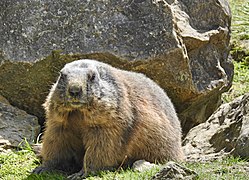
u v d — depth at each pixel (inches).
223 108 512.4
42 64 506.3
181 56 511.8
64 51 504.7
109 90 412.2
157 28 510.0
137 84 448.8
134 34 509.4
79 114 410.6
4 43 507.8
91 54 505.0
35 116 521.3
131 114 424.8
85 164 414.9
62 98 403.9
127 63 506.9
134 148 436.8
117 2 512.7
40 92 518.3
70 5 511.2
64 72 406.0
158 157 446.0
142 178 380.8
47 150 432.1
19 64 505.0
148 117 438.9
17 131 490.0
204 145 490.6
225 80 557.6
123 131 418.0
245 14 782.5
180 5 548.4
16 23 510.0
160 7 511.8
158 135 444.5
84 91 397.7
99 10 510.9
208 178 371.9
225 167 397.1
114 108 410.9
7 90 519.8
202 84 542.6
